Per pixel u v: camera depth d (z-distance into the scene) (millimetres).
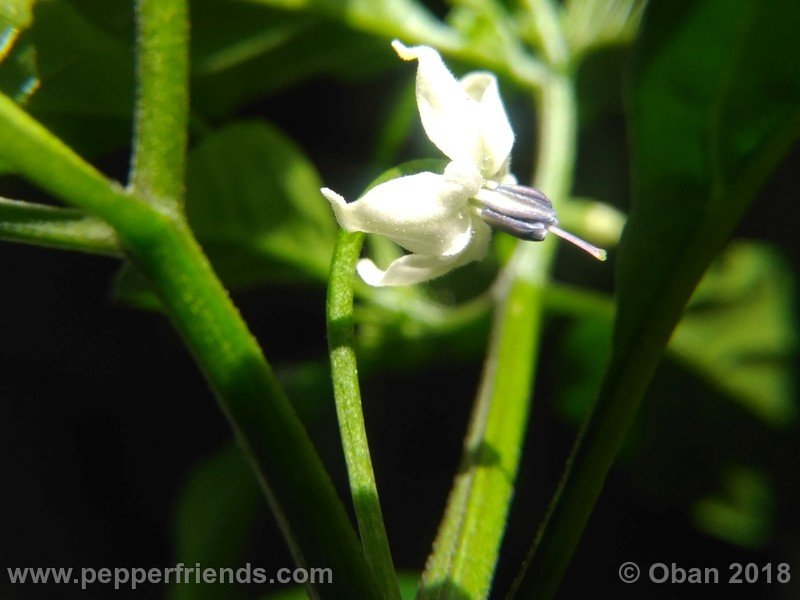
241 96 66
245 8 62
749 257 80
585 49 71
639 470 79
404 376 91
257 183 63
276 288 94
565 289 71
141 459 95
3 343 96
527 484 88
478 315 67
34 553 91
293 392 73
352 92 91
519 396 52
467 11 68
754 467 78
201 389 97
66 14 51
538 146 82
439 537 45
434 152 83
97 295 98
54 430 95
